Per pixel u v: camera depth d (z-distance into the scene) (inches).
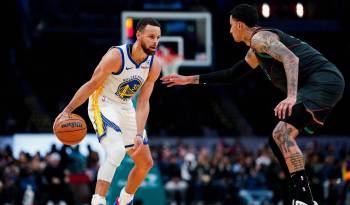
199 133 1021.2
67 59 1175.0
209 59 756.0
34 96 1097.4
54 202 622.2
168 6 1063.0
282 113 213.6
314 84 225.5
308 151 756.6
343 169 650.2
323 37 1131.3
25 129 1007.6
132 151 264.2
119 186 494.6
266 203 654.5
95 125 256.2
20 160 662.5
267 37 227.1
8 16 1175.6
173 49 751.1
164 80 277.1
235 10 238.5
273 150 229.1
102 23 1215.6
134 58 251.1
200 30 756.0
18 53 1168.8
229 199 668.7
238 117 1073.5
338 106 1061.1
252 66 267.3
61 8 1232.2
